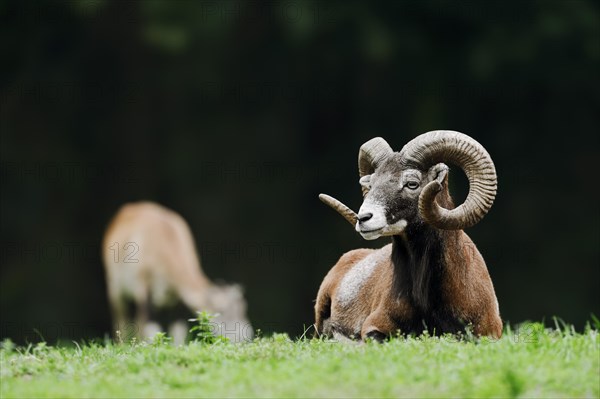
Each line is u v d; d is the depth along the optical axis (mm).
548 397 24953
